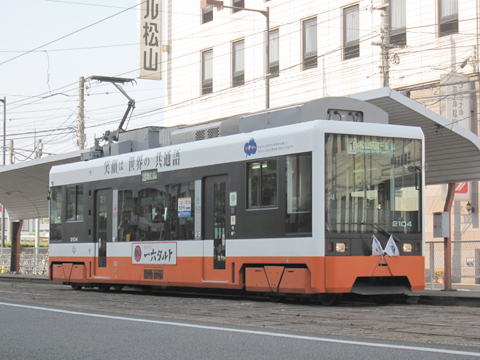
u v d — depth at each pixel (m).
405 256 11.60
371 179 11.44
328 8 26.19
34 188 26.81
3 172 25.75
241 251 12.19
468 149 14.16
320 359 5.84
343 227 11.05
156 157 14.47
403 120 14.31
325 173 10.98
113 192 15.72
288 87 27.86
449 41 21.86
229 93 30.58
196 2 32.31
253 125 12.66
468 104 20.94
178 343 6.85
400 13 23.53
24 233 79.75
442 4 22.22
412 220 11.80
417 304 12.16
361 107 12.25
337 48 25.78
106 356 6.16
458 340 6.96
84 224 16.59
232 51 30.59
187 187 13.56
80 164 16.98
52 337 7.39
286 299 12.84
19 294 15.03
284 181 11.48
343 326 8.24
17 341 7.13
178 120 33.25
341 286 10.89
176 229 13.75
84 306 11.34
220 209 12.77
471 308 10.86
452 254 17.34
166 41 33.91
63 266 17.22
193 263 13.26
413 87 22.58
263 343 6.79
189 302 12.42
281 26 28.20
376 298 12.28
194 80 32.38
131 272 14.94
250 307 11.17
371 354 6.06
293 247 11.20
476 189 20.95
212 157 13.02
